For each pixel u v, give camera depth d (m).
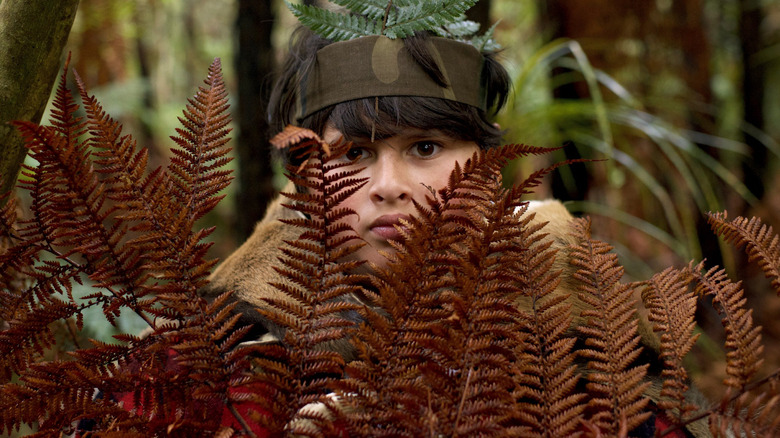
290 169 0.41
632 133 1.68
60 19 0.53
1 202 0.54
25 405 0.43
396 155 0.62
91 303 0.48
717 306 0.47
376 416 0.39
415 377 0.40
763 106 2.46
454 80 0.65
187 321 0.44
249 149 1.50
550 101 1.48
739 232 0.49
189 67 3.76
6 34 0.51
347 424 0.39
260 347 0.41
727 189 2.27
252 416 0.38
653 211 1.93
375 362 0.44
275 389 0.40
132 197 0.44
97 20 1.94
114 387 0.42
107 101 2.45
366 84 0.61
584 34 1.71
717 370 1.53
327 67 0.63
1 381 0.48
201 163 0.46
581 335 0.61
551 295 0.62
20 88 0.52
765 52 2.43
